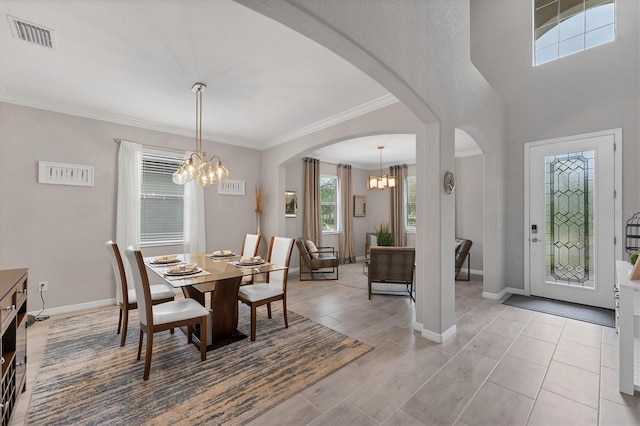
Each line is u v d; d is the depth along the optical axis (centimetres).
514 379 212
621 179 350
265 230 566
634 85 343
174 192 466
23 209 338
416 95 232
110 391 200
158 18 205
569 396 192
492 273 416
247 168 552
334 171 738
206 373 222
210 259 338
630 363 193
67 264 365
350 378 215
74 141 372
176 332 303
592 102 371
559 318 334
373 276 419
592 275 373
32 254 343
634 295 203
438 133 271
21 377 189
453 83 288
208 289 287
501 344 269
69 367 231
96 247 386
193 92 328
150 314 217
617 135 353
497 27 454
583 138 377
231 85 310
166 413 178
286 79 299
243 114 398
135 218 412
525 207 427
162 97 340
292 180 636
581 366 229
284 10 142
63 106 358
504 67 446
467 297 422
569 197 390
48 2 187
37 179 347
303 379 214
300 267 552
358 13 175
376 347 265
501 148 427
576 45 389
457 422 169
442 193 274
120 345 269
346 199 751
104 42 233
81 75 287
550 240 407
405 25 217
